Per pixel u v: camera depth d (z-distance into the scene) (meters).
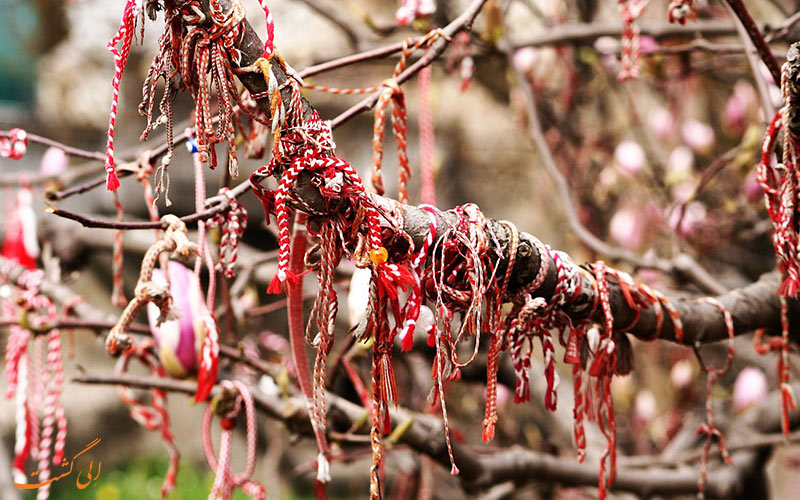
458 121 4.48
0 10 5.09
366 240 1.40
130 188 4.43
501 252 1.44
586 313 1.51
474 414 2.94
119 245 1.77
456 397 2.94
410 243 1.42
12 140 1.59
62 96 4.71
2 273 1.92
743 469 2.15
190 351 1.61
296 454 5.03
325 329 1.41
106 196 4.43
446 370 1.42
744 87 2.64
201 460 5.24
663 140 2.92
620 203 3.10
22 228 1.99
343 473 5.00
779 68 1.57
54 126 4.79
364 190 1.39
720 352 3.39
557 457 2.03
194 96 1.39
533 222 4.50
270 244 3.64
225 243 1.52
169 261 1.61
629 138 3.24
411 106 4.28
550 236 4.46
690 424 2.34
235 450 5.06
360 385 1.80
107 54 4.60
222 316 1.98
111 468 5.05
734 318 1.63
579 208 3.08
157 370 1.86
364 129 4.27
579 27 2.10
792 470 3.42
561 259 1.48
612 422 1.53
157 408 1.85
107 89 4.57
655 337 1.57
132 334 1.94
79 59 4.66
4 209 2.37
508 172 4.51
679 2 1.55
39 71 5.01
